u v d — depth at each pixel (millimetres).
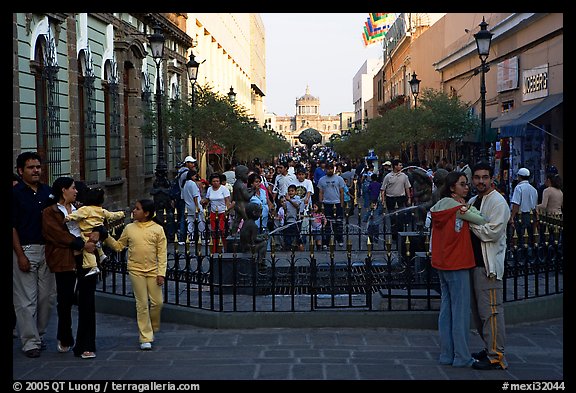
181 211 17438
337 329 8812
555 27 22828
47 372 7152
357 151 54625
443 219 7199
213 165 41219
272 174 26688
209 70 48469
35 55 15938
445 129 31562
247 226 10820
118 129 23609
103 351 7949
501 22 28172
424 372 6996
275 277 9883
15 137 14172
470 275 7289
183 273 9664
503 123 25406
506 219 7070
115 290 10445
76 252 7754
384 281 10234
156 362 7438
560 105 21406
